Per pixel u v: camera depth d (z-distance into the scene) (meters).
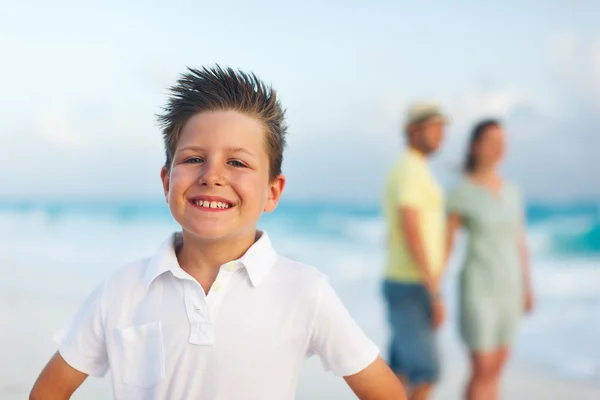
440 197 4.05
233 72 1.71
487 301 3.99
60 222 21.48
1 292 8.68
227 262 1.61
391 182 4.05
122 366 1.60
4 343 5.80
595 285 10.95
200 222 1.57
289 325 1.58
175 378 1.54
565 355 6.32
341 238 17.19
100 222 21.58
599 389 5.20
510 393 5.12
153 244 16.34
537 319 8.20
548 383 5.38
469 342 4.05
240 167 1.62
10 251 14.18
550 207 20.25
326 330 1.61
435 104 4.04
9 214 23.91
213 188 1.57
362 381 1.65
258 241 1.64
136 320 1.61
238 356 1.54
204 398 1.53
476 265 4.02
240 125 1.63
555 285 11.12
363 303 9.59
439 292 3.97
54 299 8.19
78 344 1.67
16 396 4.34
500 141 4.02
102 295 1.67
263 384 1.55
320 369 5.20
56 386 1.70
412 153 4.03
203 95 1.65
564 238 15.84
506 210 4.02
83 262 12.59
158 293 1.61
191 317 1.56
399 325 3.98
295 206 22.78
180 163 1.63
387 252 4.12
